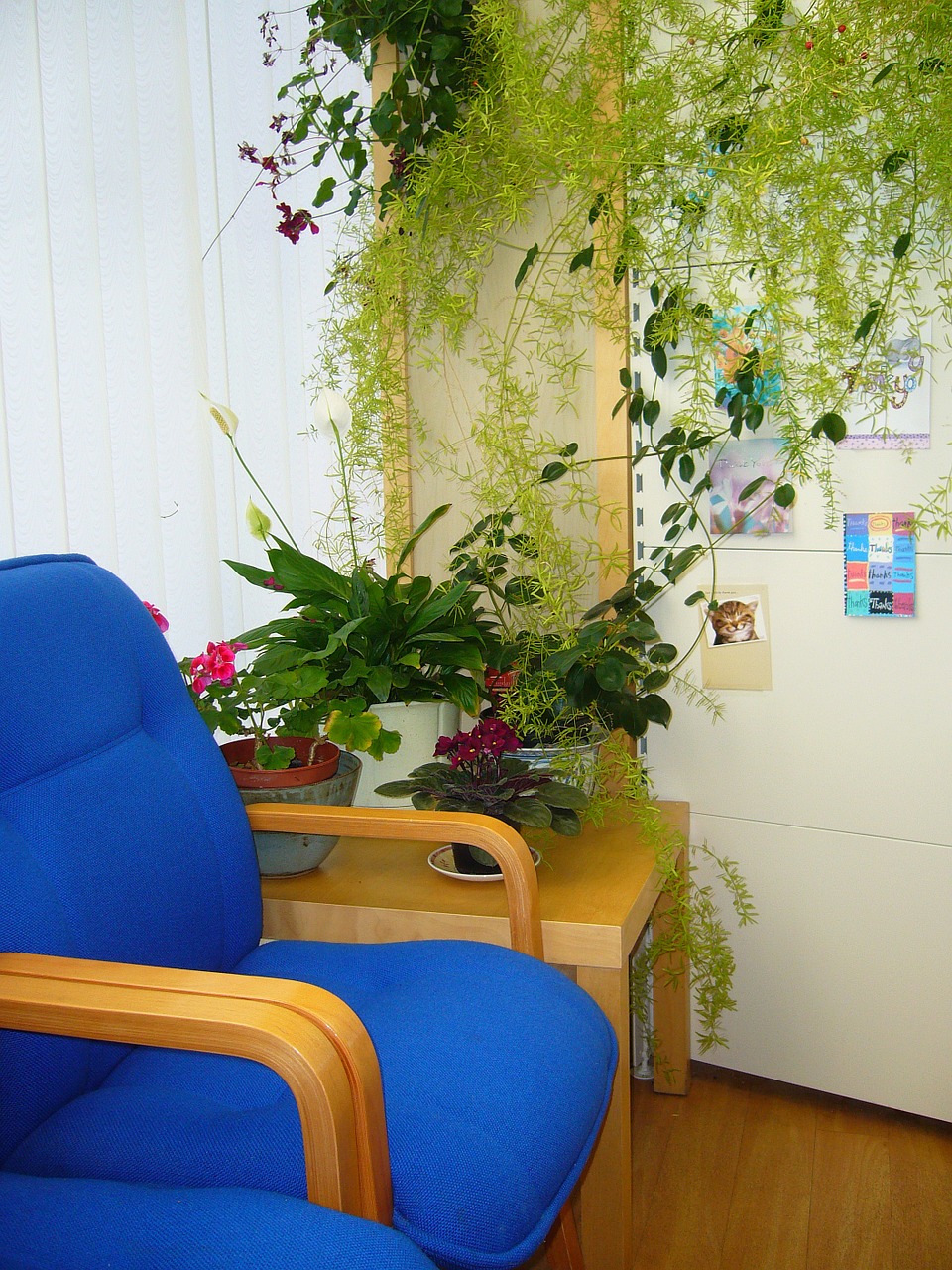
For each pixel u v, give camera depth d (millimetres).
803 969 1869
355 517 2264
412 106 1940
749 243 1710
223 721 1688
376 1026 1129
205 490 2422
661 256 1792
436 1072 1031
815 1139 1769
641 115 1709
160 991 899
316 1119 833
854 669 1754
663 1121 1839
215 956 1342
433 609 1775
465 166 1868
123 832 1229
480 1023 1110
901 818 1745
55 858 1137
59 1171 991
